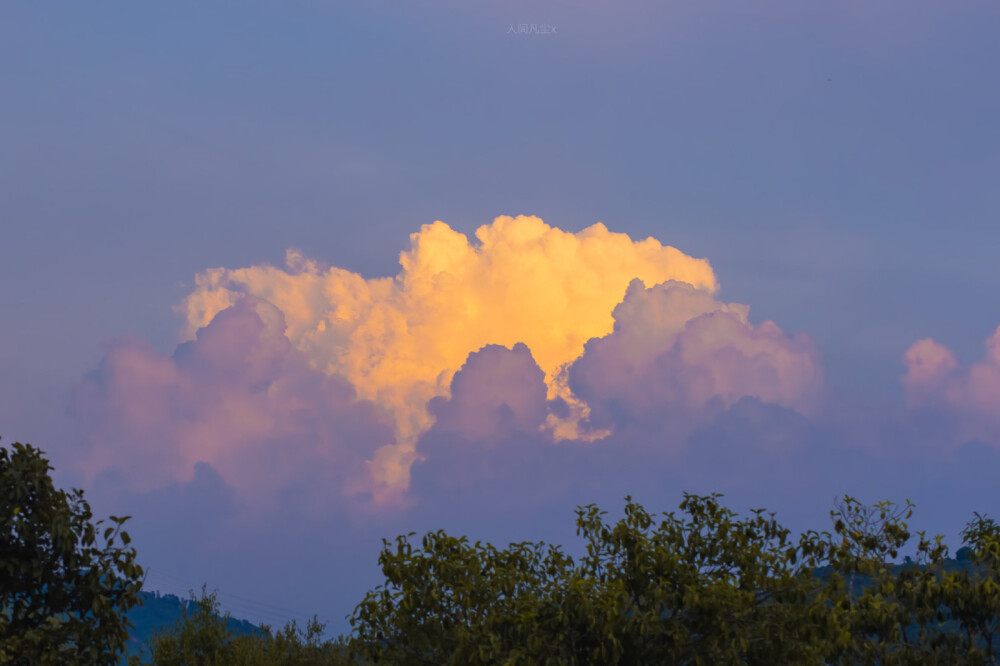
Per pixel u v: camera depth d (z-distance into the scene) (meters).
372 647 56.50
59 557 57.34
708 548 61.19
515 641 53.47
